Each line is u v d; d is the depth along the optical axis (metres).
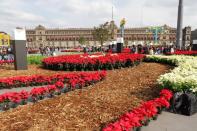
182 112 6.80
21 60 16.95
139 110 5.28
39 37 120.88
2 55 30.73
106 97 8.18
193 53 25.36
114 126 4.25
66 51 66.75
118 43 29.05
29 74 14.57
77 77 11.13
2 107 7.12
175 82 7.30
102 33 73.50
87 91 9.24
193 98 6.80
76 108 6.91
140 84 10.39
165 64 19.17
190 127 5.81
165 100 6.29
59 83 9.01
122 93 8.79
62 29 121.19
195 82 7.20
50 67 17.20
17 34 16.64
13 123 5.81
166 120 6.27
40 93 8.02
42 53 46.19
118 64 16.42
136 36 112.38
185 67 11.80
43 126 5.54
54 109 6.85
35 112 6.64
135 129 4.93
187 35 89.12
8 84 10.88
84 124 5.64
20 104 7.54
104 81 11.36
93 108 6.89
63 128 5.39
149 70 15.05
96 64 16.00
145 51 34.78
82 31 118.88
